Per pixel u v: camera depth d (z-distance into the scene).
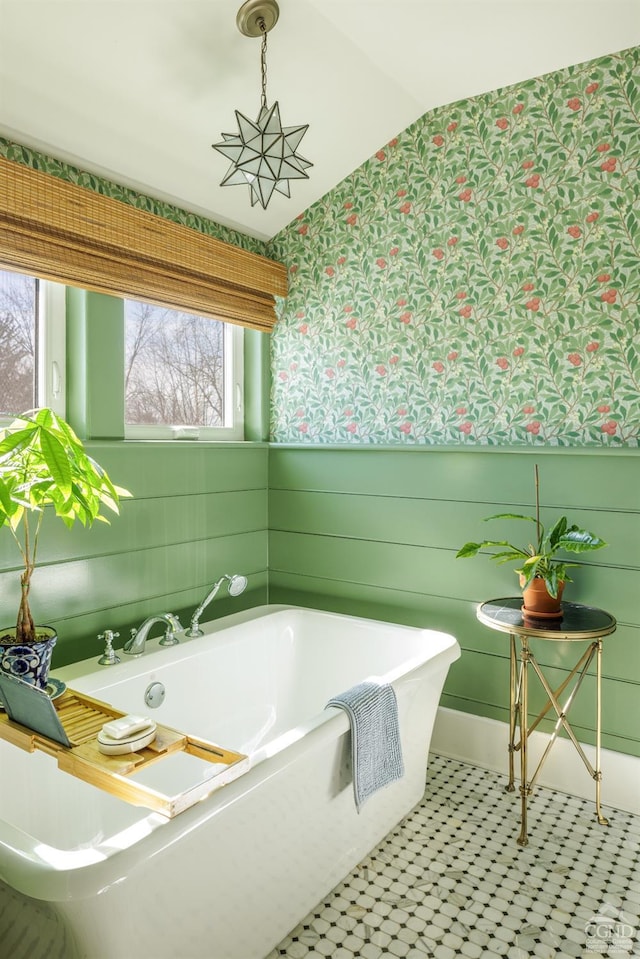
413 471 2.81
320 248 3.07
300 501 3.16
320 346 3.10
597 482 2.39
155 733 1.59
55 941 1.25
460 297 2.70
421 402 2.82
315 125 2.61
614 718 2.39
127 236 2.43
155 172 2.52
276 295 3.17
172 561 2.74
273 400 3.27
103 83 2.10
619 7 2.09
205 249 2.76
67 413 2.43
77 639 2.37
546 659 2.52
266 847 1.62
